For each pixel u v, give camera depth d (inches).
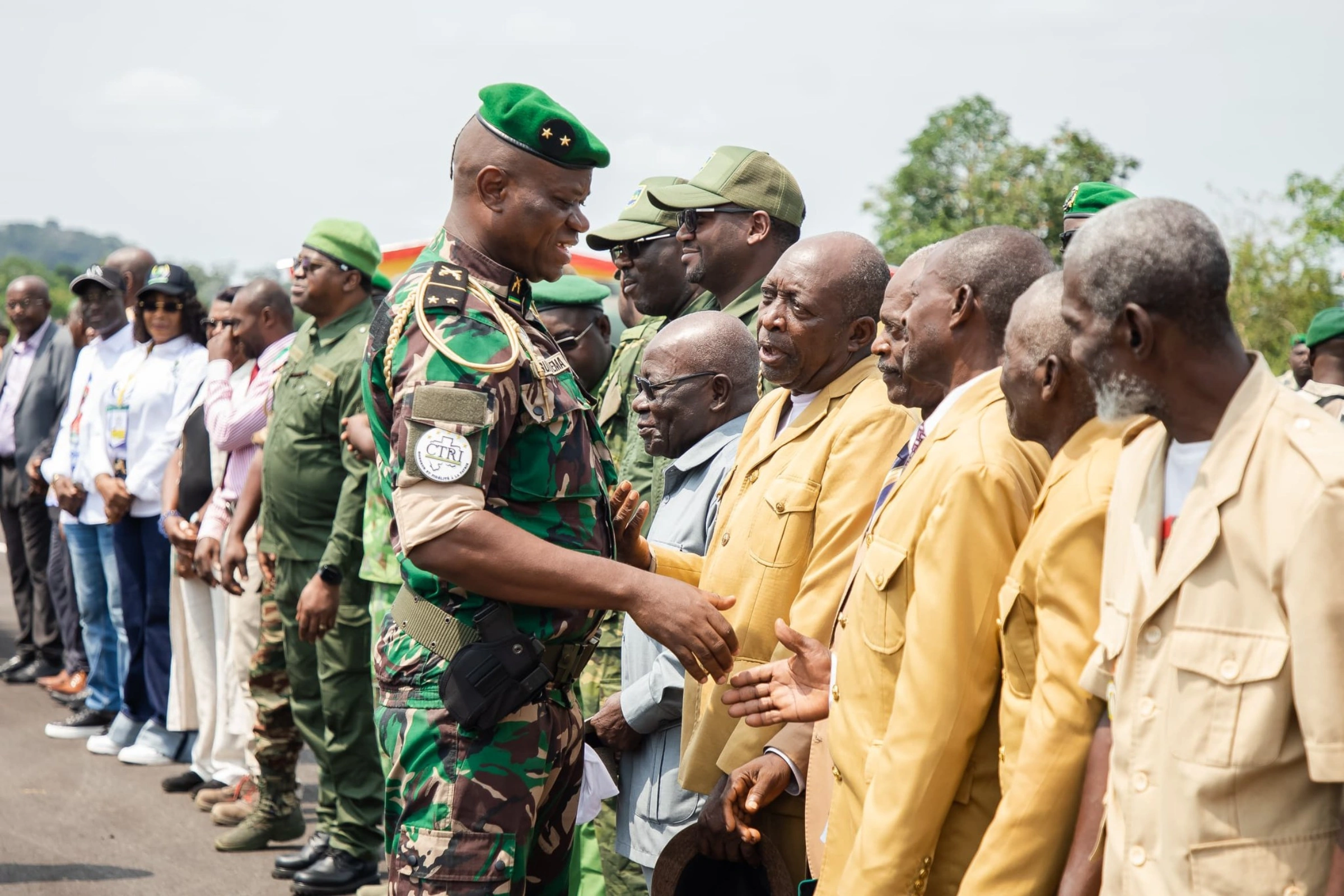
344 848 188.4
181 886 188.5
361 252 195.9
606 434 176.9
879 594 92.5
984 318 93.5
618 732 132.7
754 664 114.7
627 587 100.6
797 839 113.0
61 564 305.6
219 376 225.1
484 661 100.7
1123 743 71.8
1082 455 81.4
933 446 91.5
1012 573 82.7
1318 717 64.0
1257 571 66.8
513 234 107.3
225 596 228.7
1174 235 69.1
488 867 101.7
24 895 181.5
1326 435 66.5
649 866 130.3
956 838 87.0
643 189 176.9
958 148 1111.6
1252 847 66.8
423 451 97.7
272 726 206.2
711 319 139.3
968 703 84.6
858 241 117.3
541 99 107.0
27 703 300.8
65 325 329.7
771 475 117.8
